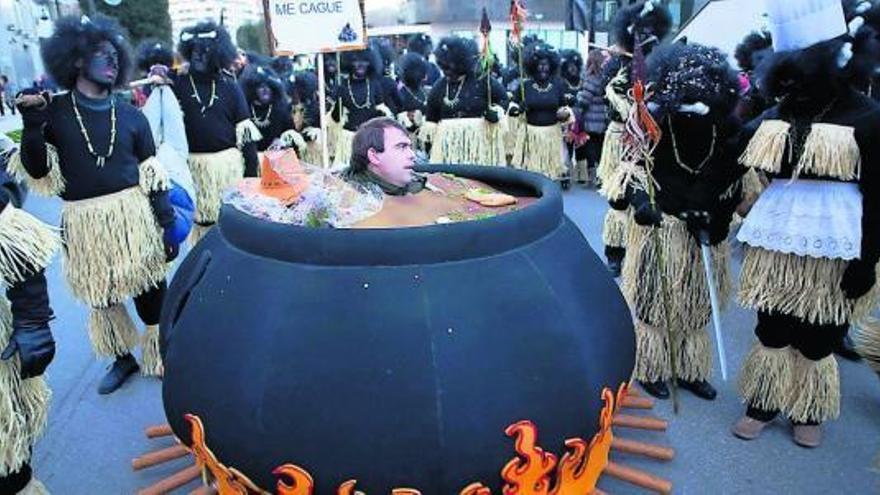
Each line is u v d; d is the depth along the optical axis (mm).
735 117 3074
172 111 4324
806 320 2820
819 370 2891
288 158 2500
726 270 3365
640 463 2898
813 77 2572
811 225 2686
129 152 3385
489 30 6332
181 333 2217
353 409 1882
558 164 7539
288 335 1947
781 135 2701
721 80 2951
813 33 2529
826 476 2799
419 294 1945
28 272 2070
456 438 1887
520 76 7086
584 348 2121
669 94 2971
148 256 3465
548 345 2041
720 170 3105
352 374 1891
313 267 2004
